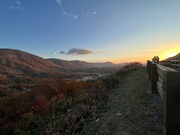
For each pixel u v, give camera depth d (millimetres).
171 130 1479
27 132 6191
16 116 17250
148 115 3576
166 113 1495
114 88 6793
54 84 23469
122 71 11570
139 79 7992
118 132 3053
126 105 4340
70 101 6734
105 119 3695
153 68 4699
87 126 3564
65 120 4172
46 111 7570
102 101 4996
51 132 3980
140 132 2963
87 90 8836
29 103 19062
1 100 24625
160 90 2918
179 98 1450
